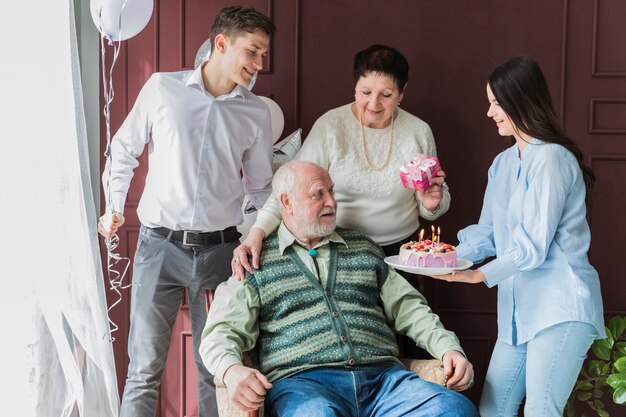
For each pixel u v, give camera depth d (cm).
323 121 288
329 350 245
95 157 321
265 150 286
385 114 279
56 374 212
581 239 244
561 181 238
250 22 260
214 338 241
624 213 326
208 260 276
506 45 322
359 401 239
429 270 236
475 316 333
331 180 260
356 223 285
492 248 268
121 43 320
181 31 320
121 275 327
